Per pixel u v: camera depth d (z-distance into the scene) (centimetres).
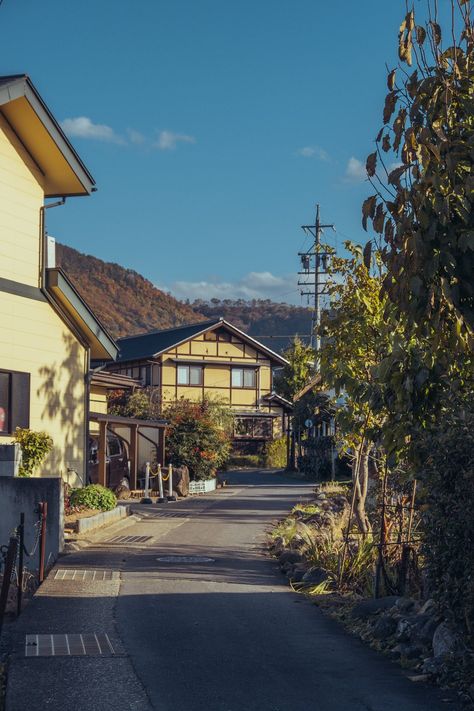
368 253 678
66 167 1989
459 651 753
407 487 1161
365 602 1023
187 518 2220
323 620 1016
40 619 963
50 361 2041
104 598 1094
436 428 777
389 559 1181
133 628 929
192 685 726
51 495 1437
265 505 2708
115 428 3400
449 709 671
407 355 746
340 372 1069
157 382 5959
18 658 794
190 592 1158
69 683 720
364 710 668
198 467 3466
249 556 1552
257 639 905
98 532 1784
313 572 1261
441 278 636
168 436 3447
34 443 1855
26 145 1952
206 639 894
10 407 1905
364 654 853
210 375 6091
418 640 848
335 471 4312
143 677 743
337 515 2047
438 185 615
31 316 1975
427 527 790
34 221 1986
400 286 646
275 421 6253
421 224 625
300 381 6203
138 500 2884
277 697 698
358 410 1205
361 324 1227
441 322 641
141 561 1427
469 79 692
